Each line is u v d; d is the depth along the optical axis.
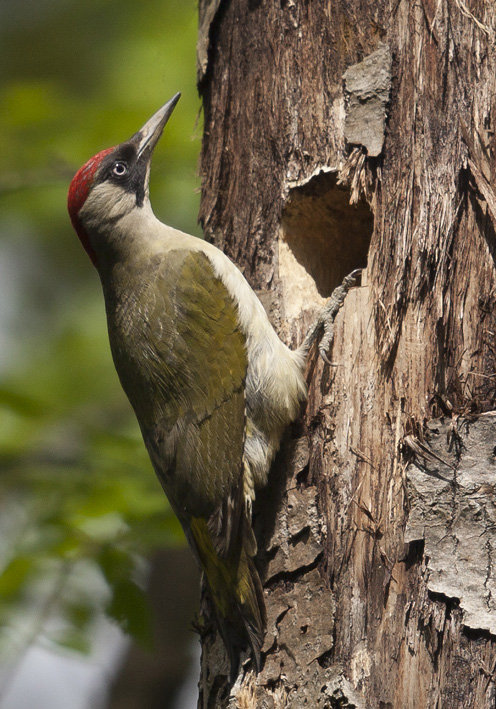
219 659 9.73
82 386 17.78
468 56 9.26
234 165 10.82
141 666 15.95
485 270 8.85
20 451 13.13
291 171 10.26
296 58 10.28
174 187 15.56
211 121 11.19
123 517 12.27
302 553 9.27
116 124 14.77
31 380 17.80
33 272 19.67
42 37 18.19
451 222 9.02
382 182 9.51
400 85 9.53
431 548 8.44
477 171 9.01
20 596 12.01
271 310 10.41
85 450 13.21
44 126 14.81
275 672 9.07
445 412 8.73
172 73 16.05
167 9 16.72
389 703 8.47
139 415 10.66
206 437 10.02
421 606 8.45
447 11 9.38
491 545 8.27
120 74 16.50
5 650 11.48
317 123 10.08
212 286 10.41
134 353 10.61
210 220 11.12
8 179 14.68
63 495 12.76
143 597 11.87
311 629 8.98
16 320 19.22
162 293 10.62
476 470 8.44
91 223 11.45
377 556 8.84
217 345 10.19
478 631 8.18
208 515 9.90
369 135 9.57
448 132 9.21
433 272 9.02
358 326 9.45
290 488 9.59
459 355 8.80
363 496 9.05
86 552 12.13
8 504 13.15
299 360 10.01
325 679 8.75
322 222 10.67
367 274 9.58
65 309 19.39
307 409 9.84
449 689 8.20
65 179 14.74
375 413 9.16
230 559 9.53
